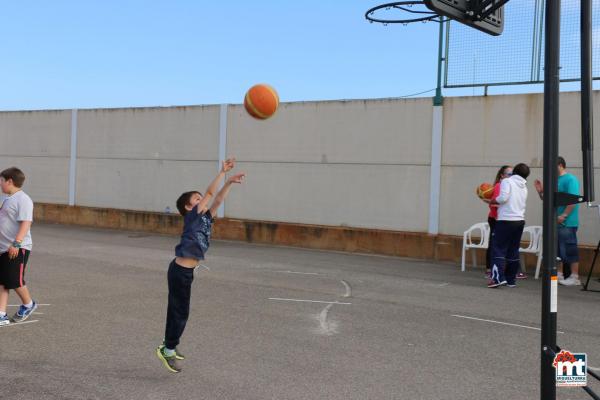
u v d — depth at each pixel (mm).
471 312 7957
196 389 4957
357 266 12055
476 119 12852
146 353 5914
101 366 5504
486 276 11008
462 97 13008
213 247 14727
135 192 18312
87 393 4824
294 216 15359
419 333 6844
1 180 6863
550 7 3570
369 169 14273
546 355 3609
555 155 3574
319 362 5719
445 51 13156
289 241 15117
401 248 13500
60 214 19797
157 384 5062
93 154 19219
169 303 5121
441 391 4996
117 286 9375
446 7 4582
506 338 6680
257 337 6570
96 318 7305
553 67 3570
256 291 9211
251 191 16016
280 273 10977
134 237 16469
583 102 3549
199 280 10086
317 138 15000
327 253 14039
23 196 6883
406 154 13758
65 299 8391
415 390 5008
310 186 15125
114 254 13008
